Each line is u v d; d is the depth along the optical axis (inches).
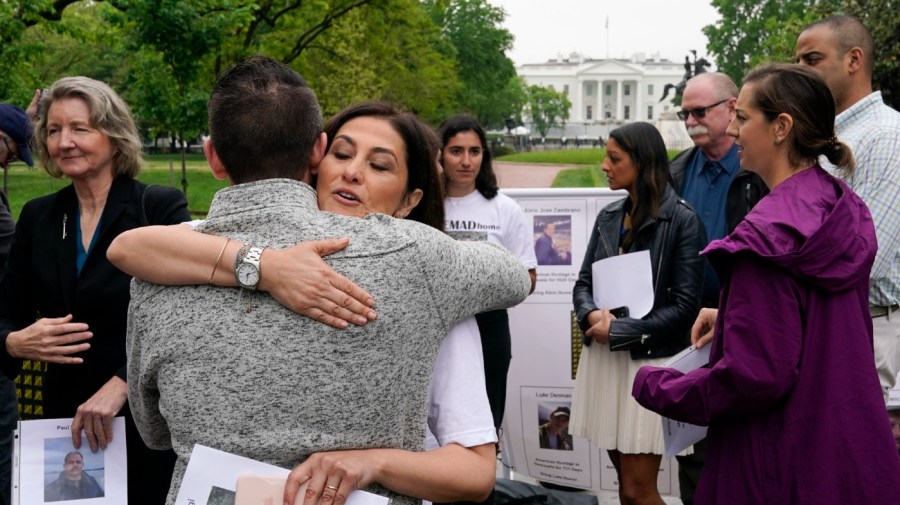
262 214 61.8
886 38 636.7
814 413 82.2
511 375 182.4
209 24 571.2
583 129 3949.3
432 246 62.2
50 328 100.7
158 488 107.7
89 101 108.6
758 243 81.7
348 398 58.8
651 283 146.6
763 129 91.6
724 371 82.7
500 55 2516.0
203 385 58.8
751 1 2573.8
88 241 110.7
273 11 845.2
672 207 148.9
